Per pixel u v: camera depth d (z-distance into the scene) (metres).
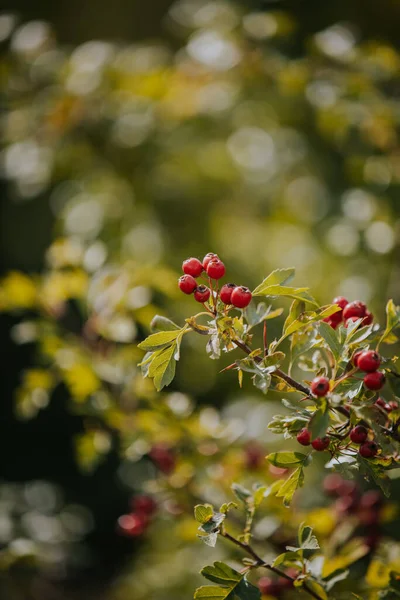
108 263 1.96
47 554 1.54
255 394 2.10
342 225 1.61
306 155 2.00
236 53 1.64
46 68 1.89
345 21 2.19
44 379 1.33
